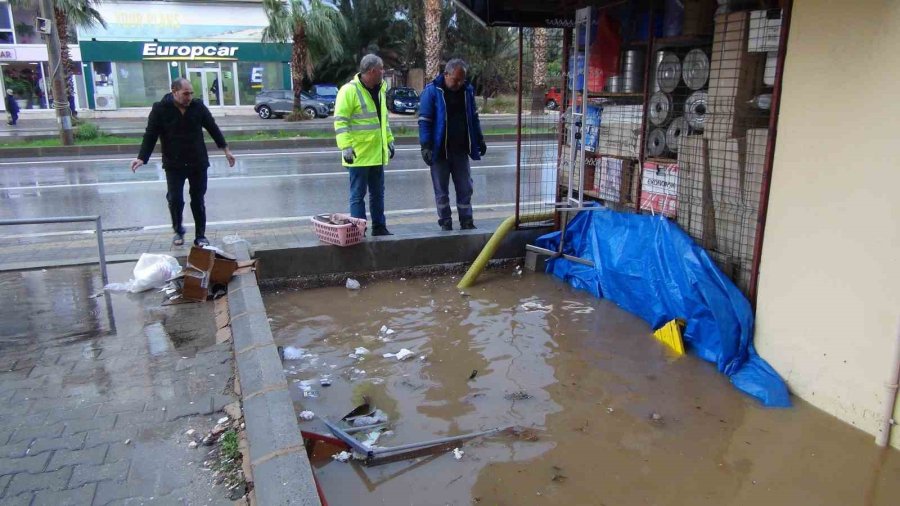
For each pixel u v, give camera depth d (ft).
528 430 12.46
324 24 87.45
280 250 20.17
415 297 19.80
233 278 17.56
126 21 105.19
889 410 11.66
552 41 30.01
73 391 11.84
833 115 12.38
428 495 10.61
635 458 11.60
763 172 14.25
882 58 11.33
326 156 53.62
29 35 104.12
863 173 11.85
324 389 14.08
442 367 15.11
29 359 13.20
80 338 14.30
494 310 18.69
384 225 22.97
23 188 38.14
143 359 13.19
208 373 12.55
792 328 13.69
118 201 34.24
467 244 22.22
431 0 84.48
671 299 16.66
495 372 14.87
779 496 10.59
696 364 15.24
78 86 106.01
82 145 55.01
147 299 16.92
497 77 120.16
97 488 9.04
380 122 21.93
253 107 114.42
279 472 8.89
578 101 21.70
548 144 32.91
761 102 15.03
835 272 12.58
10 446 10.05
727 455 11.69
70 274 19.26
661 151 18.65
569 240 21.58
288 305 19.10
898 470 11.20
